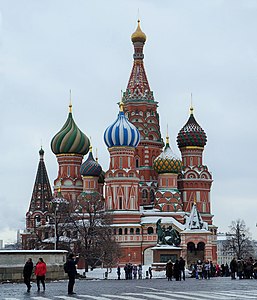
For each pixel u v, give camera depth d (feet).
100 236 454.40
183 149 613.52
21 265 214.69
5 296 136.36
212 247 593.01
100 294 139.13
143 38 625.00
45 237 522.47
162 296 128.57
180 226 545.03
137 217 547.08
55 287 176.86
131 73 625.00
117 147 554.46
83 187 592.19
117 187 550.36
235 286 170.19
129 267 334.03
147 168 599.98
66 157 606.14
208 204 606.96
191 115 622.13
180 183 605.31
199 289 154.81
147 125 611.06
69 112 620.08
